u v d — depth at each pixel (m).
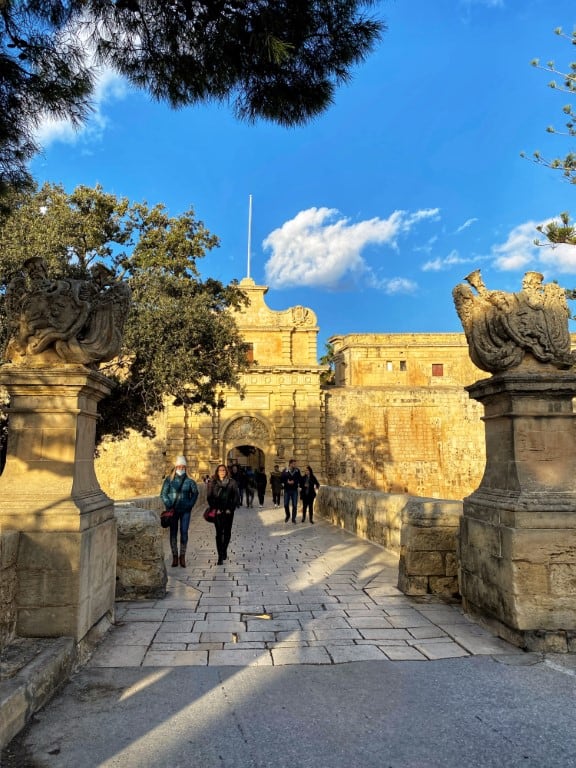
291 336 33.94
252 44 4.37
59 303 4.68
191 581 7.59
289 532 13.69
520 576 4.63
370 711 3.42
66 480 4.49
